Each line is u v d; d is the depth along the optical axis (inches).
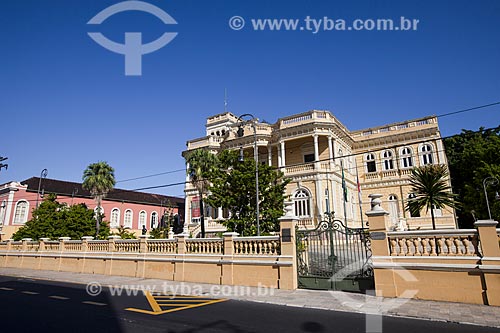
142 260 613.0
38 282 592.4
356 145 1370.6
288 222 458.0
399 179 1235.9
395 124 1310.3
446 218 1115.9
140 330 257.0
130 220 2009.1
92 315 311.3
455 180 1418.6
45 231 1061.1
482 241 331.6
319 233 467.5
